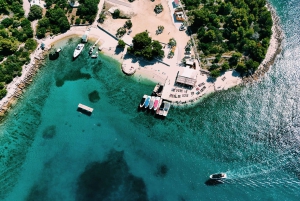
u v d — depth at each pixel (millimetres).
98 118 134750
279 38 151875
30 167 124562
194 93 137125
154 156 124812
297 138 125062
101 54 151375
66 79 145125
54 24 159125
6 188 120562
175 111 134000
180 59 146000
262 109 133000
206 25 154625
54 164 124812
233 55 140625
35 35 156500
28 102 139500
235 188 115812
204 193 116062
